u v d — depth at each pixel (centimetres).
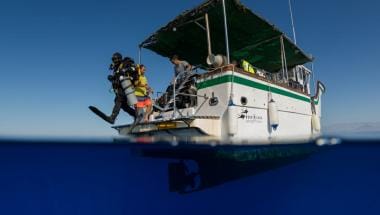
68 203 1778
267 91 772
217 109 655
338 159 980
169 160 1005
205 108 688
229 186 1303
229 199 1822
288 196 1752
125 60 581
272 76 1180
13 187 1562
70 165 1244
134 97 549
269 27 805
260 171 905
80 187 1670
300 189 1614
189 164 956
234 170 841
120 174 1441
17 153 1012
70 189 1688
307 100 1056
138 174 1425
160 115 770
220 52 1029
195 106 724
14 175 1418
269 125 756
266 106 757
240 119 643
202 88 712
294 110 930
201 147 751
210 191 1400
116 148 891
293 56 1072
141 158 1036
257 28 813
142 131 681
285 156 835
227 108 629
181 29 823
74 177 1526
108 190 1744
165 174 1380
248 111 676
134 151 923
